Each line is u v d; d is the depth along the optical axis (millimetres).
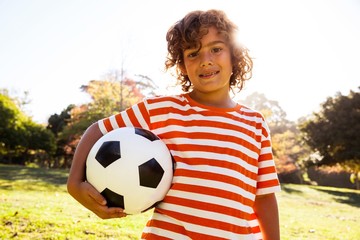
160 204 1668
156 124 1769
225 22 1837
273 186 1838
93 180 1595
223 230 1552
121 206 1589
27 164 40812
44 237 4086
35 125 36812
